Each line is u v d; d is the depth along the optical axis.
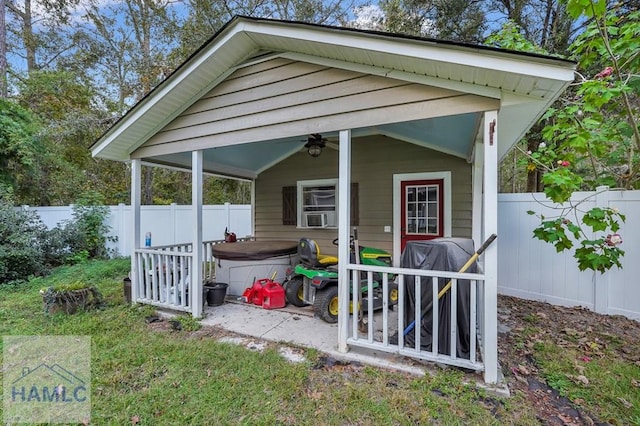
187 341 3.29
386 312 2.83
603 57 3.77
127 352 3.02
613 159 4.62
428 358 2.63
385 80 2.89
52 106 10.36
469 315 2.78
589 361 2.84
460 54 2.36
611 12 3.67
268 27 3.11
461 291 2.76
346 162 3.06
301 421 2.08
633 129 3.70
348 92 3.06
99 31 11.73
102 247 8.16
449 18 7.06
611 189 4.06
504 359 2.91
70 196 10.12
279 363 2.81
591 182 4.57
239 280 5.05
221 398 2.32
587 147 3.65
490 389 2.37
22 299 4.73
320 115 3.20
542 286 4.73
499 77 2.36
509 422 2.05
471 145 4.11
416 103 2.76
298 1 10.44
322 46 2.94
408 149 5.29
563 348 3.11
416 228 5.25
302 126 3.31
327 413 2.15
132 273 4.54
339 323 3.02
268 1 10.48
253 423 2.06
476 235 4.07
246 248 5.23
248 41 3.42
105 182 12.56
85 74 11.96
